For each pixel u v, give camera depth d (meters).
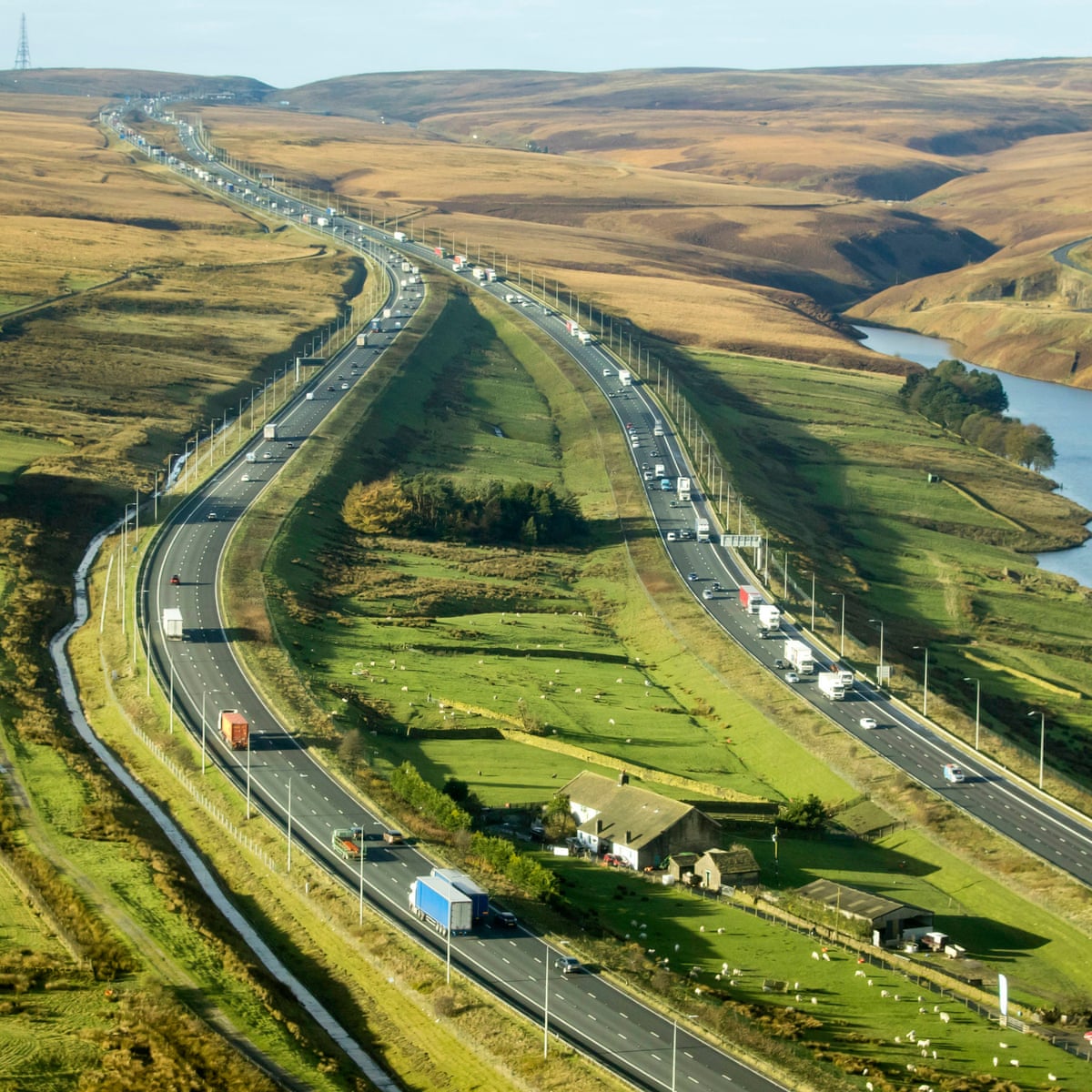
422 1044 185.00
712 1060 177.38
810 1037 188.75
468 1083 176.38
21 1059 168.62
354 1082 174.50
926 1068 182.12
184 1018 180.25
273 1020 185.25
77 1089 165.12
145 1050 173.75
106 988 187.00
